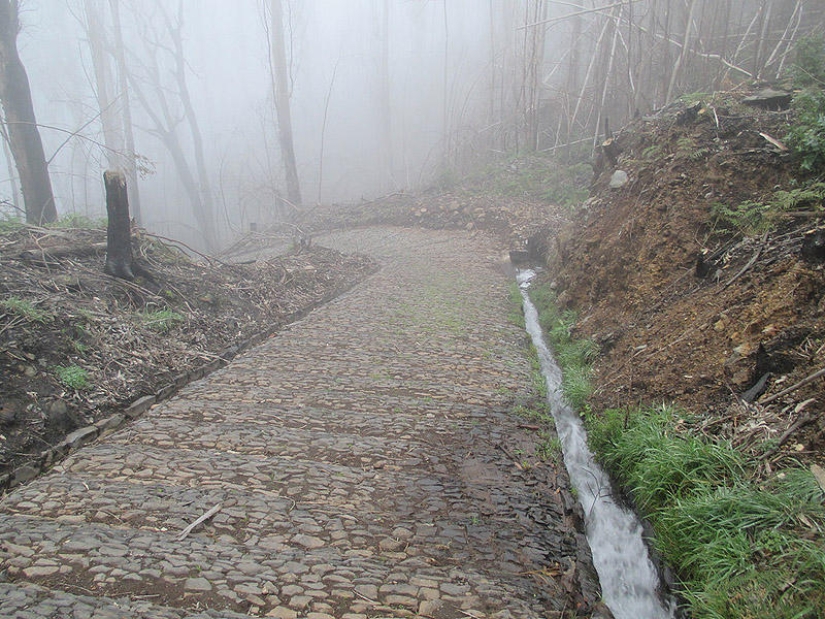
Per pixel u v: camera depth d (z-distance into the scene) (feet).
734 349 13.74
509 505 12.34
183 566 10.09
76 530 11.00
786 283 14.01
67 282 20.53
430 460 14.03
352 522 11.53
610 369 17.87
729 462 11.01
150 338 20.03
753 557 9.18
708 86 43.73
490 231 49.52
